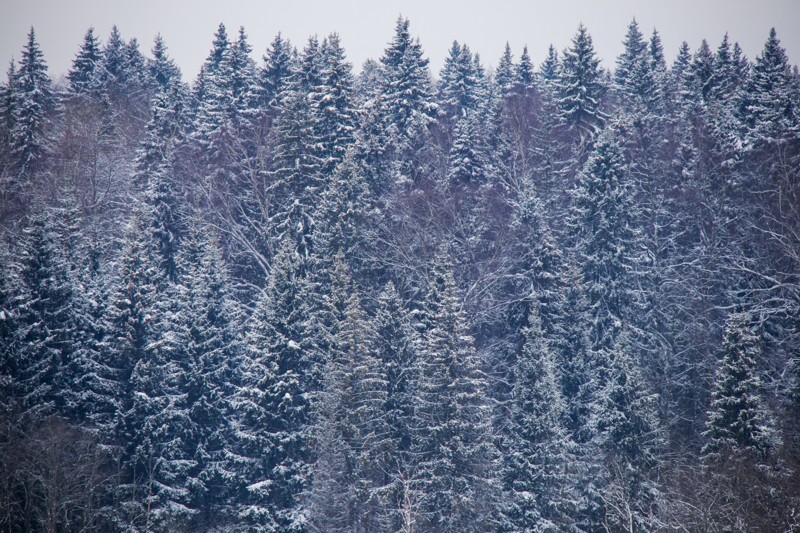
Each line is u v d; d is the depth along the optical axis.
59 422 118.88
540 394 124.81
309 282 143.12
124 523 117.88
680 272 168.25
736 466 111.25
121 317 128.12
